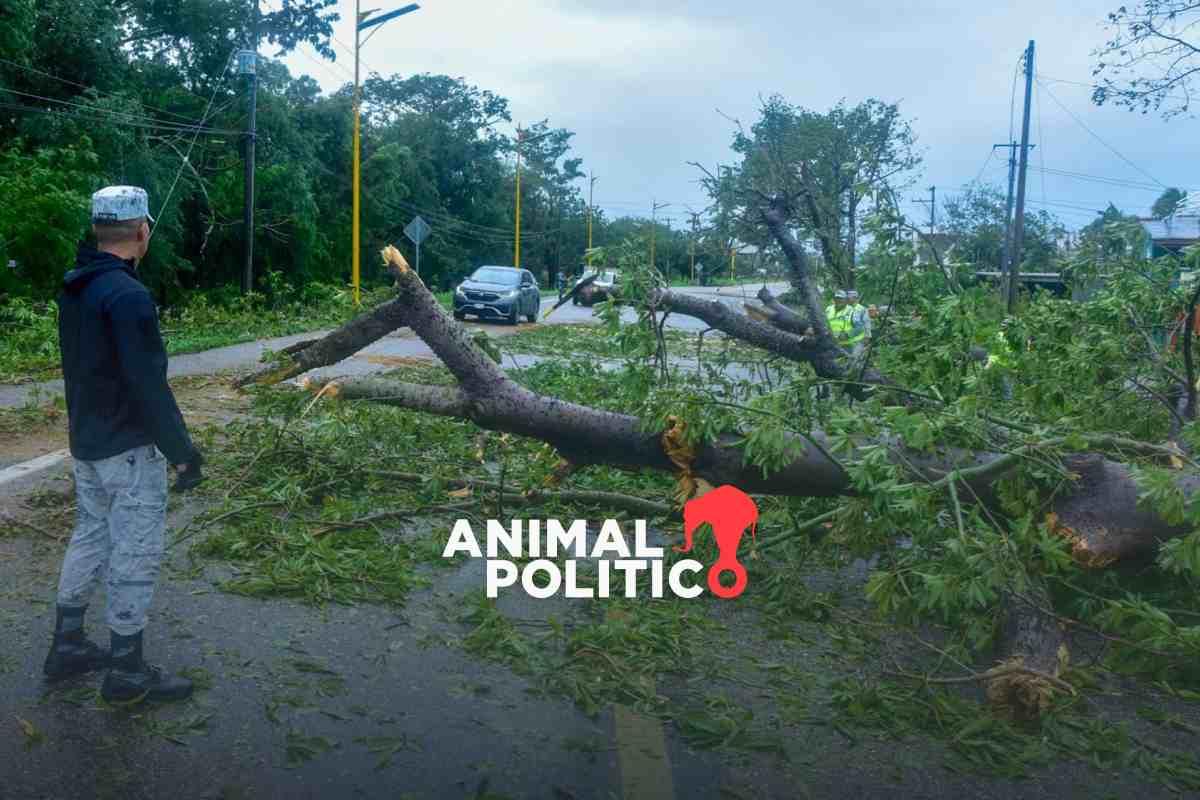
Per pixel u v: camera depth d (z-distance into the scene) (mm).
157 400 3746
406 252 59281
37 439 9016
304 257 39188
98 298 3777
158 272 32812
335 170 47812
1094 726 4031
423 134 64875
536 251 88312
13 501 6617
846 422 4691
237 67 30828
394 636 4703
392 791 3324
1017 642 4379
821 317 7211
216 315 22391
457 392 5934
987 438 4926
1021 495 4805
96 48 29938
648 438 5613
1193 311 6520
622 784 3447
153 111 34062
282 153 38625
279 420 9203
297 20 37656
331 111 46875
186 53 37125
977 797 3506
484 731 3797
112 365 3807
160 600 4953
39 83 29047
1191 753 3922
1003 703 4133
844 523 5098
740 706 4141
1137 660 4566
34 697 3873
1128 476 4695
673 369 6785
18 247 20625
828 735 3932
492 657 4504
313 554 5531
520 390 5805
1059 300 6754
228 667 4234
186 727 3684
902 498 4430
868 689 4250
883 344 6324
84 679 4051
